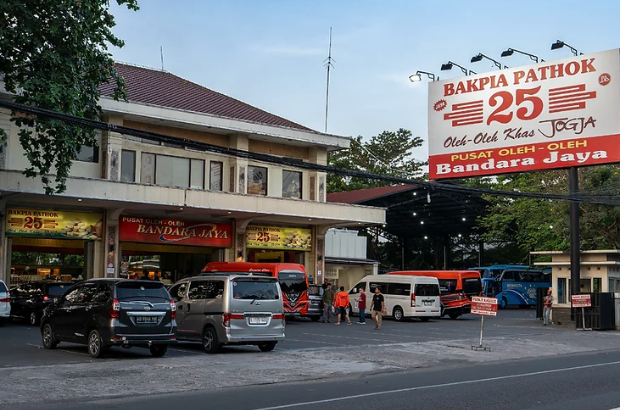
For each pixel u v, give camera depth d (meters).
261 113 40.12
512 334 27.73
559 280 33.91
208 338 18.75
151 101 34.22
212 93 40.34
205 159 35.31
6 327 25.41
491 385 13.69
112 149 31.50
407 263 75.62
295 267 31.62
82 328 17.16
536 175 46.00
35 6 20.44
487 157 35.28
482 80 35.72
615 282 33.12
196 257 36.72
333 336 25.02
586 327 30.98
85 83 22.05
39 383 12.80
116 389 12.59
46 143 21.69
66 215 30.64
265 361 17.11
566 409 10.80
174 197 30.94
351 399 11.77
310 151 39.19
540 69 33.91
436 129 37.03
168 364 15.91
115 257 31.80
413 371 16.67
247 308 18.55
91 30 21.28
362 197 52.94
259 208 33.91
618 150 31.41
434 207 62.03
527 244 49.53
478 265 71.94
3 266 28.78
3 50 20.36
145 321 16.72
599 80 32.16
